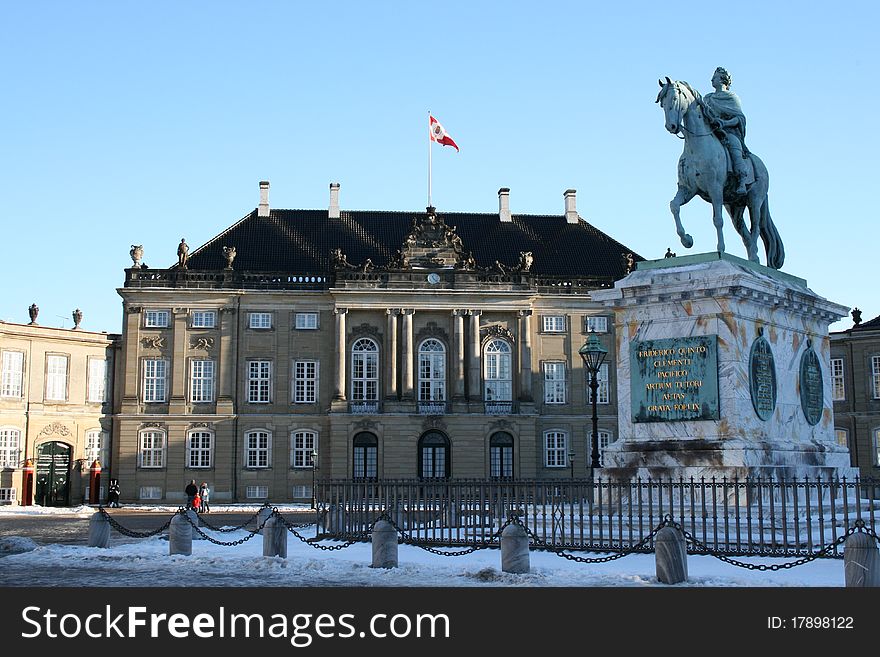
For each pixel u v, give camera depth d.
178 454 74.69
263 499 75.25
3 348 69.44
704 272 22.41
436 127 80.06
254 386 76.38
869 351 71.75
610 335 79.19
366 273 76.56
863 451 71.50
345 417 74.88
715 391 21.92
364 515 25.58
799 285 25.34
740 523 20.77
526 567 18.16
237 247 80.00
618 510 21.19
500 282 77.75
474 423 75.88
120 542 30.12
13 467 69.25
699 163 23.61
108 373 76.19
